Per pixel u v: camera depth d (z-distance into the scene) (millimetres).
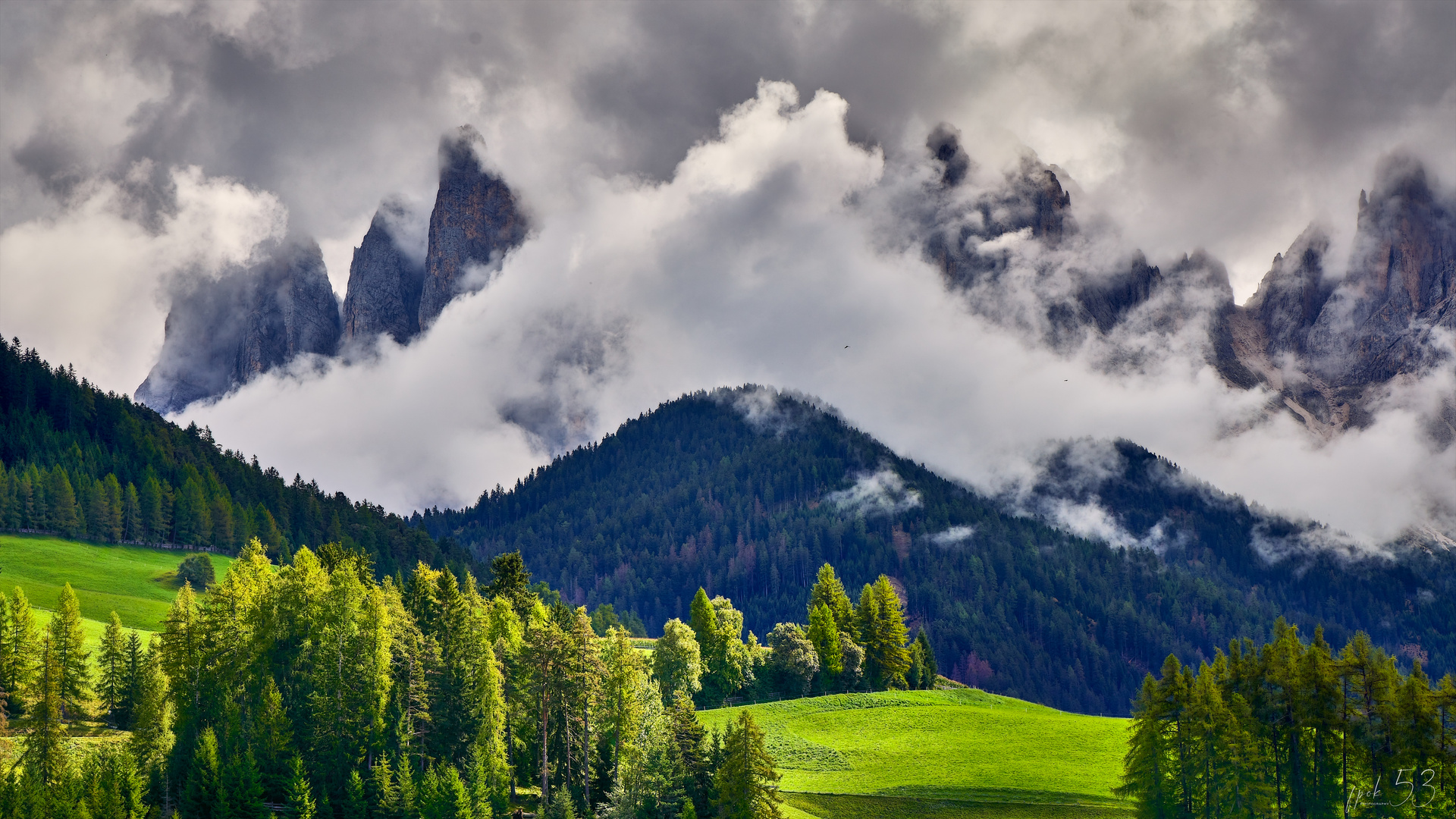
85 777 77375
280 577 98125
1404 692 75375
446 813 77250
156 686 87875
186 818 75688
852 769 104562
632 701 90688
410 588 113125
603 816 79000
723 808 76938
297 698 87812
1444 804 72812
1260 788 77750
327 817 78500
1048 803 91875
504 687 93250
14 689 91938
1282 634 85688
